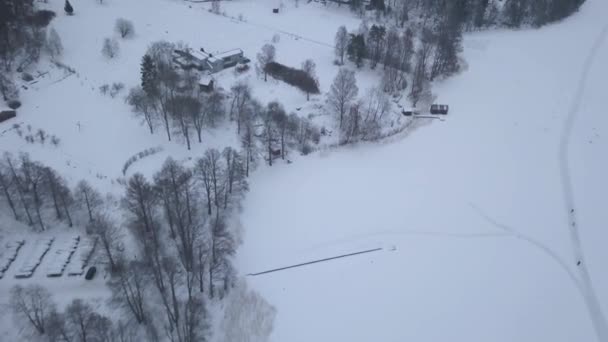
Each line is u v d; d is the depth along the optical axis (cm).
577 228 10088
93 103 12450
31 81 12962
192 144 11544
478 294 8725
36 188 9119
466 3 17612
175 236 8800
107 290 8144
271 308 8275
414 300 8562
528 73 15262
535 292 8800
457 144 12288
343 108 12462
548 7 18288
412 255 9412
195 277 8300
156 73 12531
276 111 11812
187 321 7200
